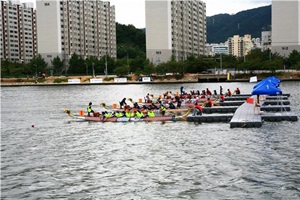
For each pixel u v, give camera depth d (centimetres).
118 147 4341
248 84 16875
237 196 2736
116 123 6162
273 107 7138
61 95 13250
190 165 3494
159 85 18225
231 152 3922
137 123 6088
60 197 2830
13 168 3556
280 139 4488
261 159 3612
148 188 2950
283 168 3319
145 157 3838
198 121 6091
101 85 19575
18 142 4769
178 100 7962
